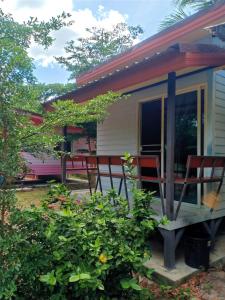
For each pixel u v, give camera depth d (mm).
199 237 3521
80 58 16109
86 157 5453
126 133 6336
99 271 1946
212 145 4391
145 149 5797
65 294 2086
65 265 2008
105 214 2412
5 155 2023
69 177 13398
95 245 2045
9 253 1973
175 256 3740
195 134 4691
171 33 5559
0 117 1979
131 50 6578
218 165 3904
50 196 2688
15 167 2057
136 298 2426
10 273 1896
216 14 4586
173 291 2908
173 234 3414
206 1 8156
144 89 5695
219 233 4742
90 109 2756
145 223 2367
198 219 3762
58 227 2154
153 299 2707
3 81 1986
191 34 5215
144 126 5840
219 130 4523
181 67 3131
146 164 3812
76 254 2096
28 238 2119
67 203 2561
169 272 3242
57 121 2523
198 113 4621
